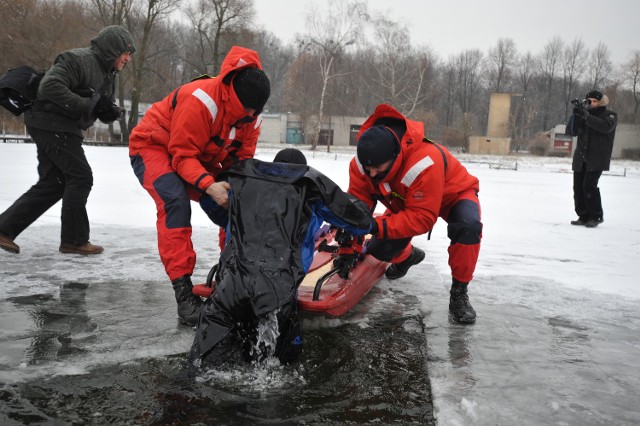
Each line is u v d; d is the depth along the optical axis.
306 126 56.84
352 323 3.62
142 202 8.57
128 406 2.38
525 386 2.77
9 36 37.38
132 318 3.50
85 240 5.15
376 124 3.76
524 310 4.04
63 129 4.80
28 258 4.93
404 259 4.54
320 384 2.68
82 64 4.73
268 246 2.90
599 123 7.95
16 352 2.92
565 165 36.19
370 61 55.66
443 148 3.98
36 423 2.22
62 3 40.34
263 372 2.75
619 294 4.52
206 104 3.51
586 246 6.69
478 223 3.71
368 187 3.85
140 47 40.28
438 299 4.25
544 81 84.25
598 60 82.12
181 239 3.50
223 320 2.71
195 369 2.71
